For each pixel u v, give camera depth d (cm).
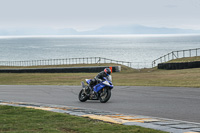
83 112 1184
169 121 973
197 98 1565
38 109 1235
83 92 1598
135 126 868
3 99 1769
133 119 1012
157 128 847
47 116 1063
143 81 2817
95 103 1529
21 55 15212
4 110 1215
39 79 3706
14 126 898
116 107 1370
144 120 988
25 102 1619
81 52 17012
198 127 862
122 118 1037
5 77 4291
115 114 1131
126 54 14600
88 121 969
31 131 823
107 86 1527
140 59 11406
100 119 999
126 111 1255
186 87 2086
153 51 16800
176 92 1838
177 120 1002
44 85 2703
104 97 1553
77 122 952
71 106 1438
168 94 1761
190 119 1054
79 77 3675
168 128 845
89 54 15125
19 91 2227
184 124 913
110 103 1502
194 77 2866
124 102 1519
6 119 1016
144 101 1525
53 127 884
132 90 2034
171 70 3975
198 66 3900
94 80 1570
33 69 4922
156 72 3853
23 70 5028
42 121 979
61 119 1009
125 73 4144
